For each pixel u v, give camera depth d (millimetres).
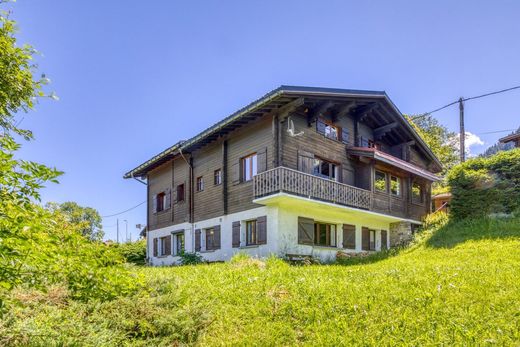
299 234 14000
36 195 3139
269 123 14062
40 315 5070
